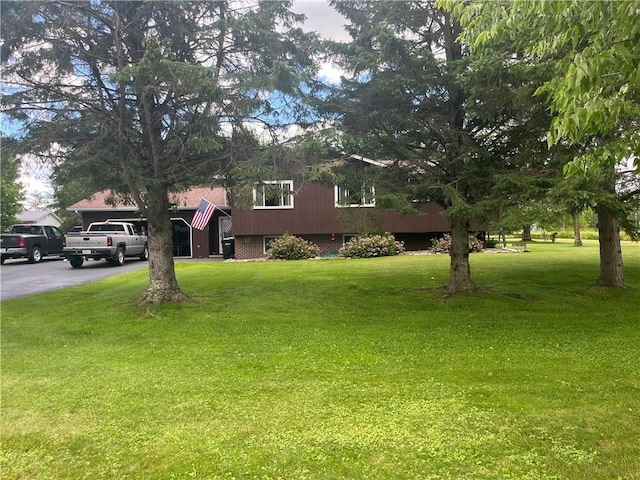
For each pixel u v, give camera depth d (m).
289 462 2.94
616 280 10.13
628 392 3.95
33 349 5.97
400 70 8.15
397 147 8.85
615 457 2.88
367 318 7.49
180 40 7.89
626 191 9.04
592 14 2.97
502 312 7.80
